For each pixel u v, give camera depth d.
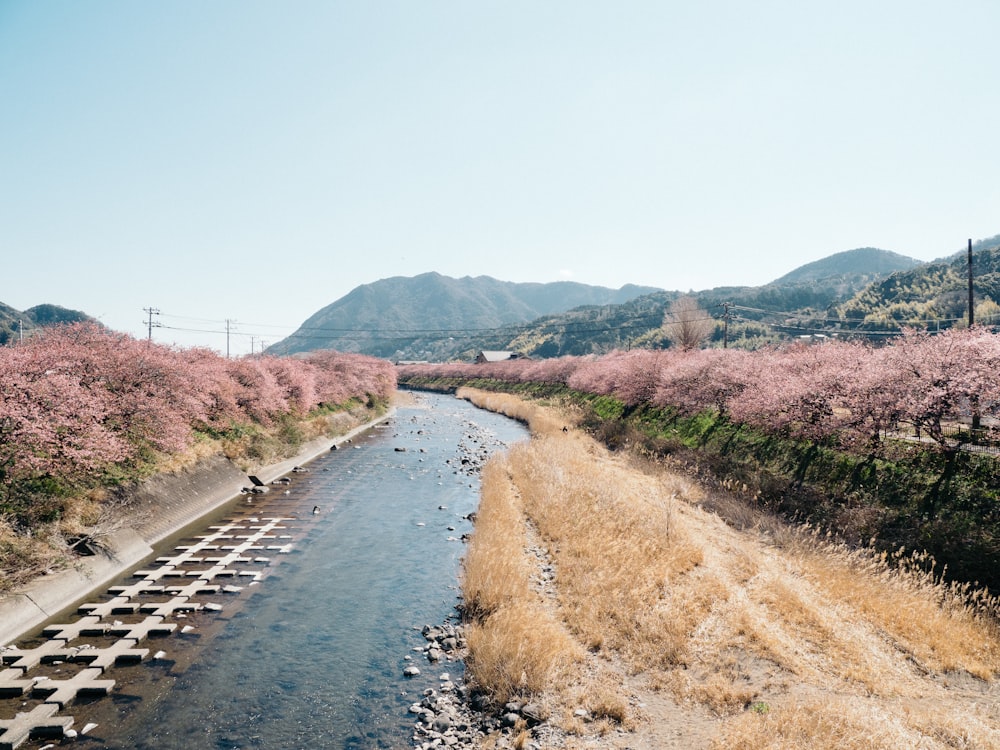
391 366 87.19
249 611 13.19
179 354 27.94
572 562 15.45
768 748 7.52
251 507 22.62
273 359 42.34
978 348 17.33
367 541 18.67
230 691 9.89
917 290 117.31
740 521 19.27
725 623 11.87
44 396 13.98
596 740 8.43
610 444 36.16
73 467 15.52
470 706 9.66
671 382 35.91
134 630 11.73
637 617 12.16
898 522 16.77
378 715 9.35
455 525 20.70
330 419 44.47
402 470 31.05
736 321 141.62
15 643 10.94
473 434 46.41
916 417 17.92
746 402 26.47
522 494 23.19
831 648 10.95
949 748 7.77
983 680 10.02
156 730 8.70
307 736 8.71
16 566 12.46
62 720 8.65
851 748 7.50
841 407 21.83
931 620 11.73
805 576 14.41
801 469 22.39
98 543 14.94
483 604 13.09
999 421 17.94
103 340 20.88
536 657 10.35
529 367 94.12
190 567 15.81
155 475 19.92
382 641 11.98
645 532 17.20
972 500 15.97
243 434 29.19
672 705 9.34
